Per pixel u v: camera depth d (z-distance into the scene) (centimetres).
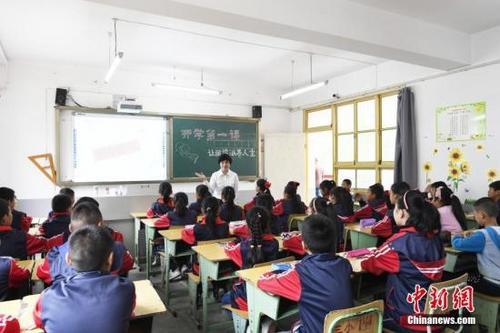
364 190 607
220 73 632
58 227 279
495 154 427
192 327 292
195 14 296
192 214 393
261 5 307
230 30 425
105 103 580
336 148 670
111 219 516
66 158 553
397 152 524
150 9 287
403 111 515
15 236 237
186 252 335
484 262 244
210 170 659
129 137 596
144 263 472
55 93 548
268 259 237
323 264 163
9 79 523
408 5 367
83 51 496
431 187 406
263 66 581
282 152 716
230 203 371
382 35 377
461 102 461
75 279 131
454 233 294
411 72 521
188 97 641
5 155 521
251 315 206
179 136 632
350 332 153
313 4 334
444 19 404
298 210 443
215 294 325
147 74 609
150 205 542
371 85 583
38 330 142
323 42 367
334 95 649
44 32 426
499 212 288
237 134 688
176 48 491
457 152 466
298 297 161
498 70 424
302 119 738
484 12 386
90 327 122
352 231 390
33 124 536
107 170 580
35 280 211
